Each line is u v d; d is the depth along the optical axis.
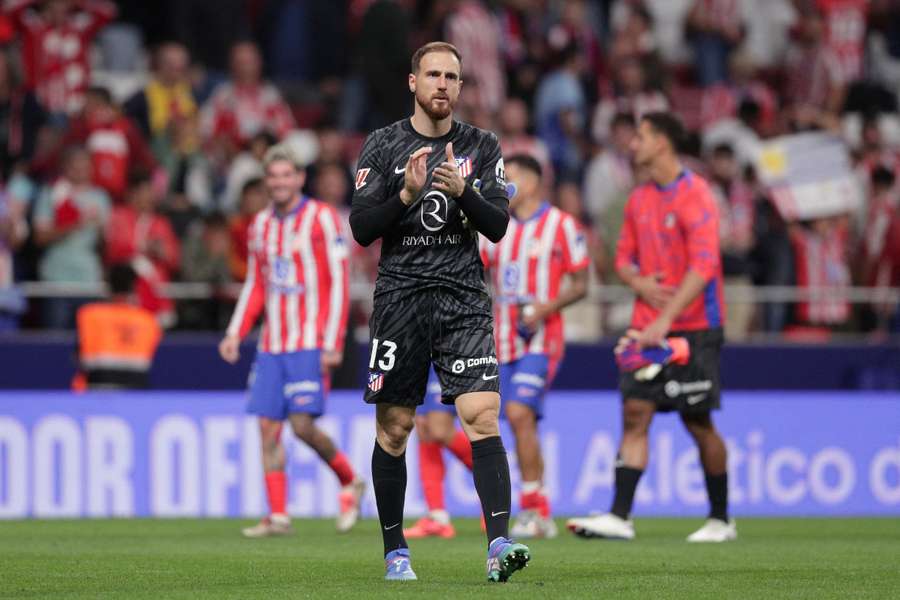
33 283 42.44
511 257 30.73
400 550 19.58
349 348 39.22
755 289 44.38
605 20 63.44
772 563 23.22
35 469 36.66
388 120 53.31
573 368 42.09
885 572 21.56
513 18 56.25
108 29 56.59
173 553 24.92
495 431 18.48
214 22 56.16
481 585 18.64
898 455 40.94
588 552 25.53
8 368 39.16
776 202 46.94
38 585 19.25
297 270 29.98
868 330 44.91
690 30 60.62
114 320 38.12
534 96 54.38
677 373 28.62
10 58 48.66
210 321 41.28
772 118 57.16
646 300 28.89
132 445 37.12
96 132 45.94
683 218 28.50
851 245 50.53
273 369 30.19
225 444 37.50
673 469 39.16
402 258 18.52
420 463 30.83
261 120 50.22
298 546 26.80
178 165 47.81
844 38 60.28
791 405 40.22
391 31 53.19
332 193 43.66
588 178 49.72
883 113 59.03
